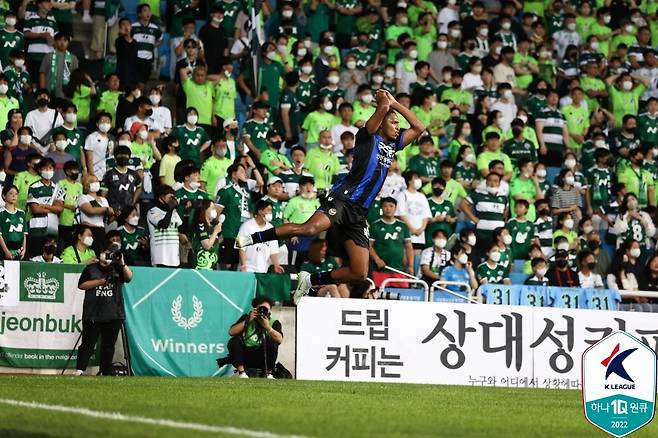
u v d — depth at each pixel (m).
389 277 38.47
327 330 34.28
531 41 55.88
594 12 59.38
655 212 49.97
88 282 31.69
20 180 38.50
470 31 54.81
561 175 47.44
